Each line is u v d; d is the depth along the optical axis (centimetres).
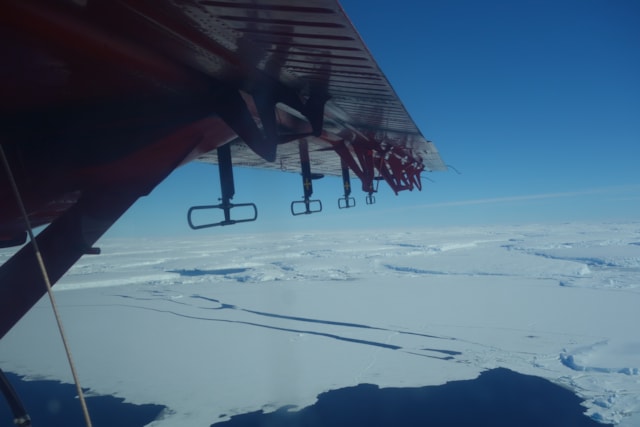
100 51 184
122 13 176
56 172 225
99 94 227
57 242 212
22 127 221
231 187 306
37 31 162
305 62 245
